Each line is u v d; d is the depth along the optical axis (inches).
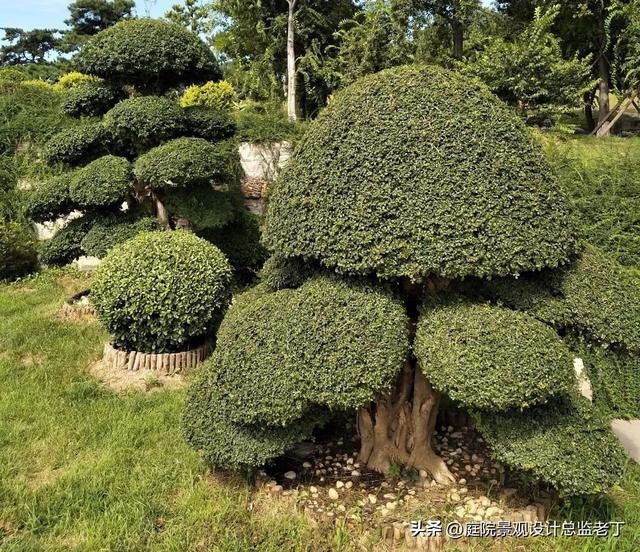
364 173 97.3
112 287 168.9
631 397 148.0
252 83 495.5
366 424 121.6
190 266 174.9
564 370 91.7
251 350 101.3
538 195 97.2
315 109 545.3
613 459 95.4
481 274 93.7
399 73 106.6
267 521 100.7
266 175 351.6
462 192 93.7
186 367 179.2
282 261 122.0
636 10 357.7
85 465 120.9
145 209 252.4
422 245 93.1
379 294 102.1
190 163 219.0
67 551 94.5
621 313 103.5
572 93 350.9
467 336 93.1
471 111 99.2
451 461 124.0
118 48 217.3
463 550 94.7
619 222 198.4
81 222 237.3
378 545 96.0
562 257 99.2
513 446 96.1
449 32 436.1
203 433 110.3
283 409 96.5
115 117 221.3
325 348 96.2
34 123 357.1
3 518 102.6
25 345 193.2
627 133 435.8
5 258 288.7
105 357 181.6
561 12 406.6
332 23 518.0
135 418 143.1
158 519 103.1
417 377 115.7
